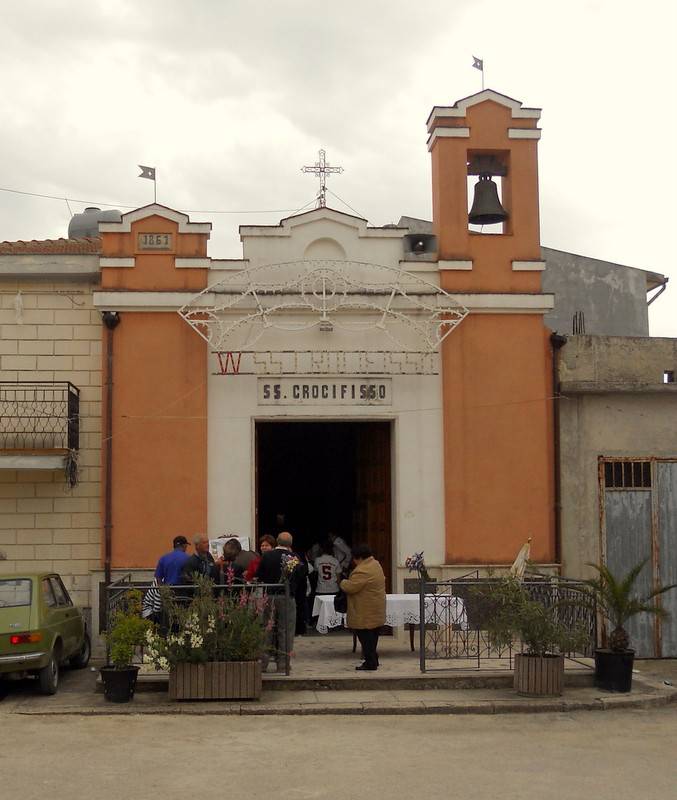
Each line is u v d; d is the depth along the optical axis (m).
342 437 22.88
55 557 17.22
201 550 14.54
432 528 17.50
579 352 18.12
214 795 8.77
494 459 17.66
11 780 9.29
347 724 12.00
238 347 17.38
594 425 18.19
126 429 17.17
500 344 17.83
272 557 14.59
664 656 18.11
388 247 17.81
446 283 17.77
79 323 17.66
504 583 13.95
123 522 17.05
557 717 12.59
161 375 17.27
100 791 8.91
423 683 13.78
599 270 27.56
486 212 18.17
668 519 18.27
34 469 16.53
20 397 17.25
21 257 17.48
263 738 11.14
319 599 15.54
